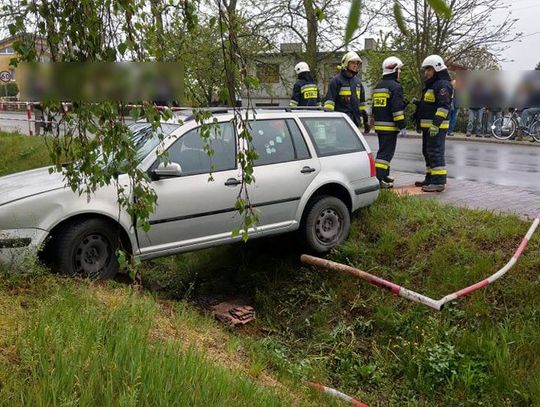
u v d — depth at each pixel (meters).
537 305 4.79
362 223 6.78
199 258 6.96
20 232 4.46
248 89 2.58
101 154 2.84
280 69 16.75
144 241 5.11
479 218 6.32
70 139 2.75
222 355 4.00
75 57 2.41
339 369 4.98
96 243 4.87
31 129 14.48
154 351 2.97
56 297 3.65
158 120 2.51
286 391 3.70
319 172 6.16
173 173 4.96
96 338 2.87
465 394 4.34
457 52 18.81
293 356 5.14
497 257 5.45
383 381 4.75
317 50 15.83
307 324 5.68
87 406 2.24
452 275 5.43
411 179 9.59
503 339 4.53
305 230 6.16
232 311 5.86
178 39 2.51
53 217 4.60
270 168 5.81
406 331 5.14
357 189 6.50
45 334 2.87
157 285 6.46
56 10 2.43
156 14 2.46
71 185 2.99
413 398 4.48
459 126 20.67
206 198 5.35
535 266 5.18
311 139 6.22
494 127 17.69
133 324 3.56
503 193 8.18
